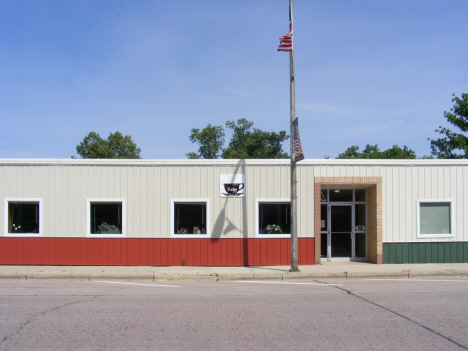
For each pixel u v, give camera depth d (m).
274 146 47.28
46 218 14.61
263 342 6.23
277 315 7.86
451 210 14.83
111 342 6.25
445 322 7.37
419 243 14.73
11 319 7.61
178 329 6.93
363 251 15.68
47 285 11.48
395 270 13.12
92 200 14.60
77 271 13.09
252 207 14.62
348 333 6.70
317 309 8.36
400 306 8.62
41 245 14.56
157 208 14.60
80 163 14.66
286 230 14.75
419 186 14.80
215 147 47.50
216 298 9.51
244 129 49.06
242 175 14.66
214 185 14.65
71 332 6.77
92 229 14.69
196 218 14.71
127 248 14.55
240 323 7.30
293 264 13.03
